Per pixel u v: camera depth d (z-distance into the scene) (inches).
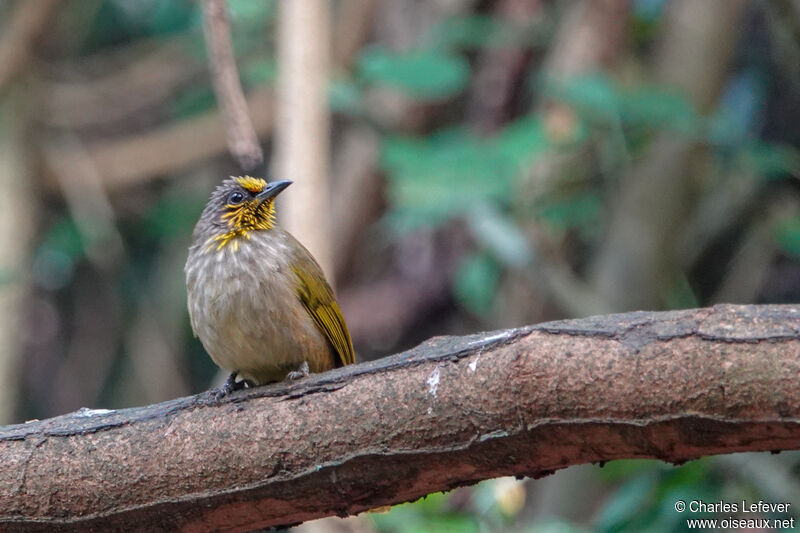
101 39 743.1
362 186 621.0
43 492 249.9
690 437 209.6
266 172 695.1
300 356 318.7
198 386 719.1
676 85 562.3
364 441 231.9
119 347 730.8
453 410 224.5
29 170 624.4
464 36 589.0
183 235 679.1
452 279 617.3
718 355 203.8
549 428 218.5
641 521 395.2
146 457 245.6
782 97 630.5
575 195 554.3
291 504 242.4
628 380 210.1
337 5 672.4
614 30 571.8
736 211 586.2
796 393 197.9
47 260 700.0
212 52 311.0
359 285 652.1
